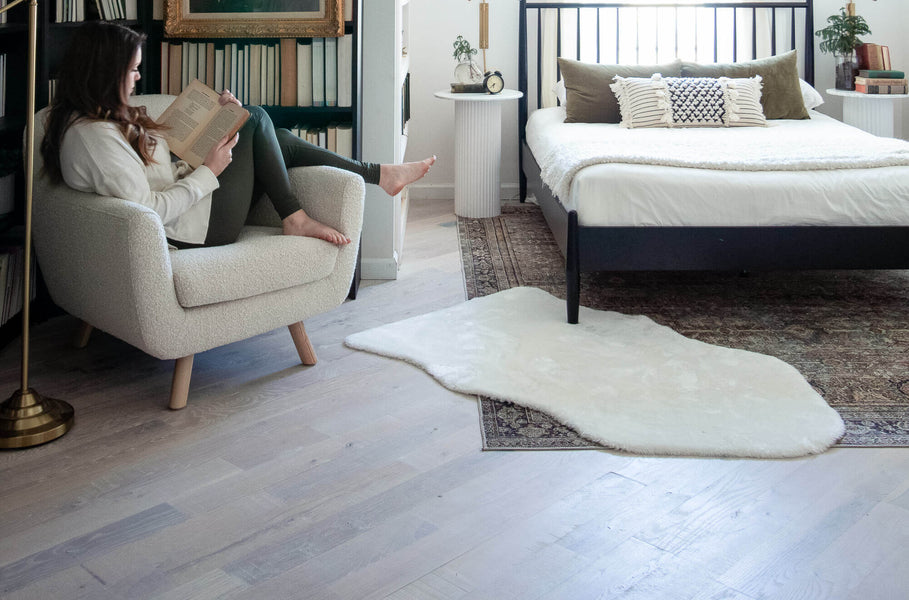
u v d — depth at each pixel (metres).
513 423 2.36
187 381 2.46
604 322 3.13
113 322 2.38
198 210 2.58
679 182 3.08
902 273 3.74
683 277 3.73
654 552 1.78
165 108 2.85
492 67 5.31
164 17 3.35
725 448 2.18
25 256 2.26
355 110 3.39
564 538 1.83
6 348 2.88
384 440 2.27
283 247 2.52
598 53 5.27
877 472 2.09
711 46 5.28
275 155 2.70
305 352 2.75
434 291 3.52
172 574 1.71
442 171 5.42
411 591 1.66
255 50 3.42
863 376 2.65
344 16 3.38
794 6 5.18
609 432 2.26
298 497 1.99
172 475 2.09
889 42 5.37
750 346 2.91
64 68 2.45
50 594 1.65
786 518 1.90
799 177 3.11
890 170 3.15
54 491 2.02
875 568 1.72
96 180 2.38
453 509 1.94
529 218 4.87
